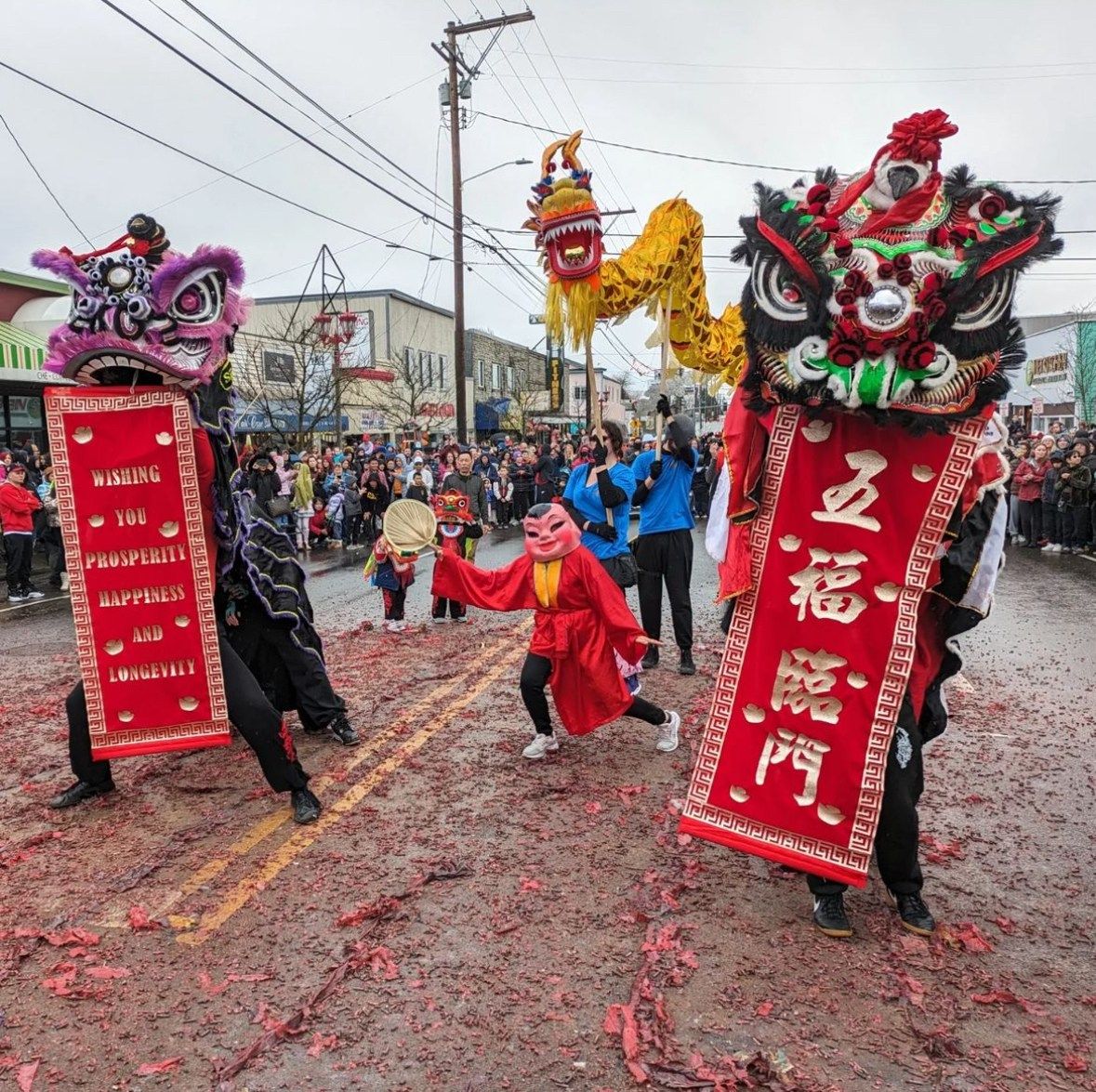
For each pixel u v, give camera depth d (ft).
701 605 31.81
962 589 10.32
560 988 9.70
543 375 188.55
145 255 12.51
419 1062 8.59
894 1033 8.96
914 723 10.64
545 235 17.44
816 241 9.04
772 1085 8.21
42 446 60.44
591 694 16.05
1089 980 9.82
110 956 10.40
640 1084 8.27
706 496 65.57
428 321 140.56
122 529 13.30
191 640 13.57
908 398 9.14
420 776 15.75
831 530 10.33
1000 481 10.15
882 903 11.49
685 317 20.66
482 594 15.98
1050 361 104.47
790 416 10.35
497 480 66.28
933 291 8.72
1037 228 8.73
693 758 16.52
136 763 16.62
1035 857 12.73
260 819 14.05
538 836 13.34
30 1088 8.32
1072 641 26.05
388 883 11.96
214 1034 9.04
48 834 13.55
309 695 16.78
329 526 57.31
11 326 57.31
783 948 10.41
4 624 31.50
